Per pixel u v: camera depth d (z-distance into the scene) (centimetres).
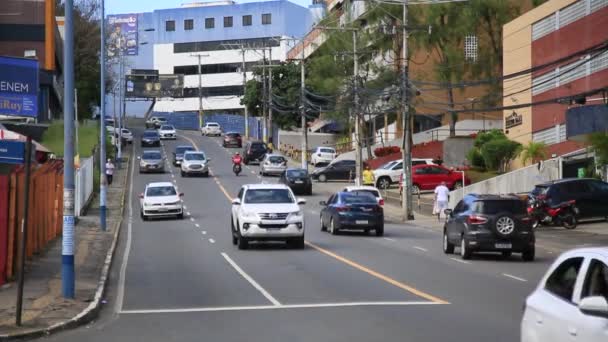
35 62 2927
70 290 1972
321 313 1775
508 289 2164
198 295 2098
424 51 8331
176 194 5112
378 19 7850
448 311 1788
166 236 4041
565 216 4278
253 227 3253
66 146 1973
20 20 5794
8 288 2138
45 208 3238
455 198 5788
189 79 15912
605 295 891
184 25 15950
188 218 5112
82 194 5181
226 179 7819
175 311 1853
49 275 2428
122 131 11250
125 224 4778
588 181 4381
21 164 2405
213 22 15738
